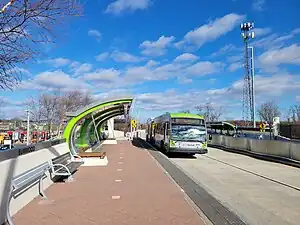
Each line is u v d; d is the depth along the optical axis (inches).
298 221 264.5
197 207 295.3
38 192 332.5
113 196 334.6
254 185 432.1
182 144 814.5
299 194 373.1
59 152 481.4
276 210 299.0
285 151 724.7
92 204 299.7
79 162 548.7
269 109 2529.5
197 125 832.9
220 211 283.4
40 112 1911.9
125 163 636.7
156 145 1187.3
